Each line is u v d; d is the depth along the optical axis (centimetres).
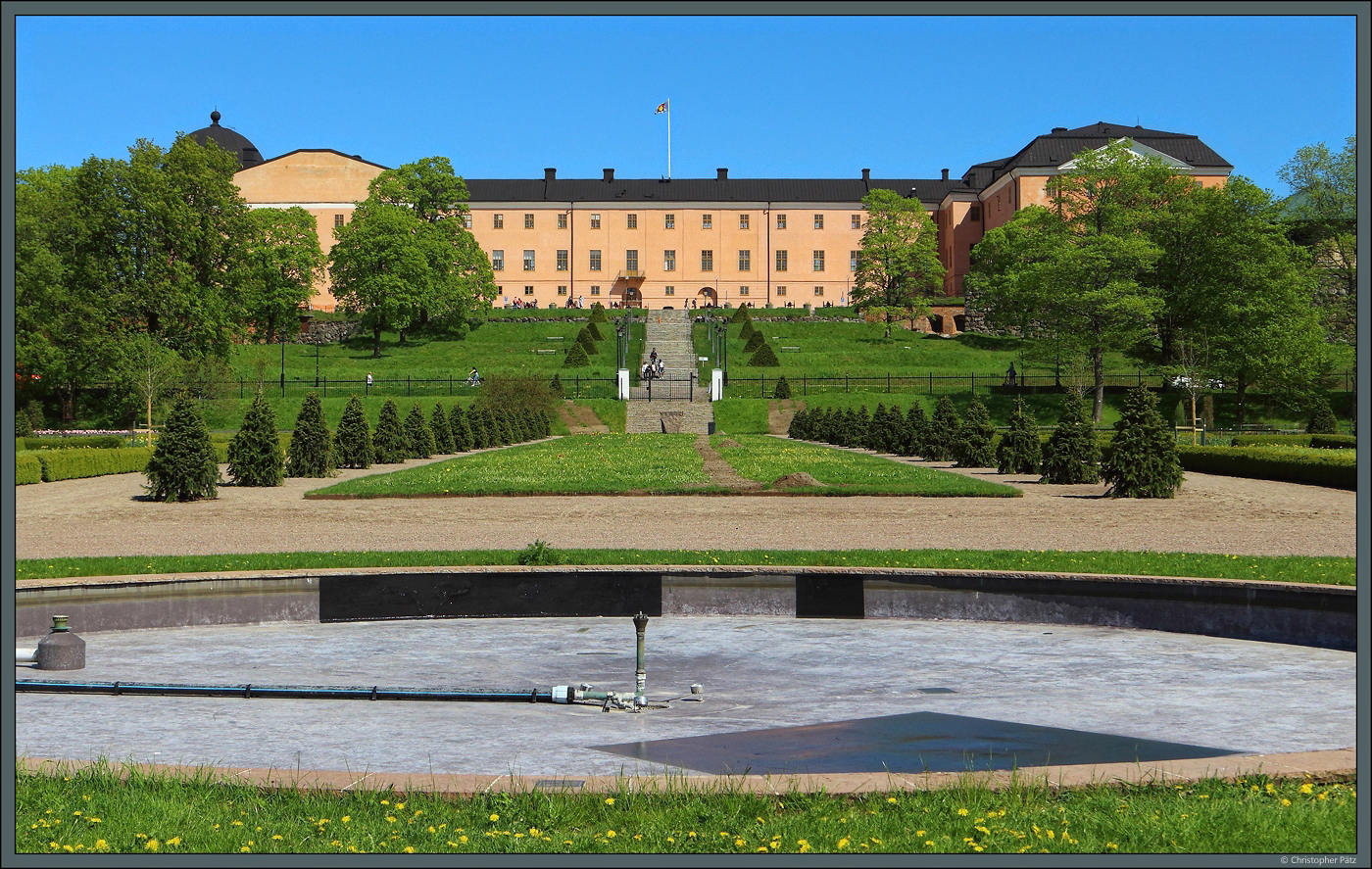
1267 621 1222
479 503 2619
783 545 1789
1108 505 2536
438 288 9262
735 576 1395
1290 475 3250
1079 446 3186
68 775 680
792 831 588
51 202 6197
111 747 794
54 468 3403
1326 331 6619
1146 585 1292
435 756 770
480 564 1449
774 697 954
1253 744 794
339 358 8669
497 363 8406
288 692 955
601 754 771
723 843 573
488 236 12444
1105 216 6788
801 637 1241
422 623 1341
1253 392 6719
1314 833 577
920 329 10800
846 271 12512
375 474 3372
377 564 1454
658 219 12469
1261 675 1033
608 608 1397
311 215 11088
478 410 5888
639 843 575
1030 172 10494
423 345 9325
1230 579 1260
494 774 721
